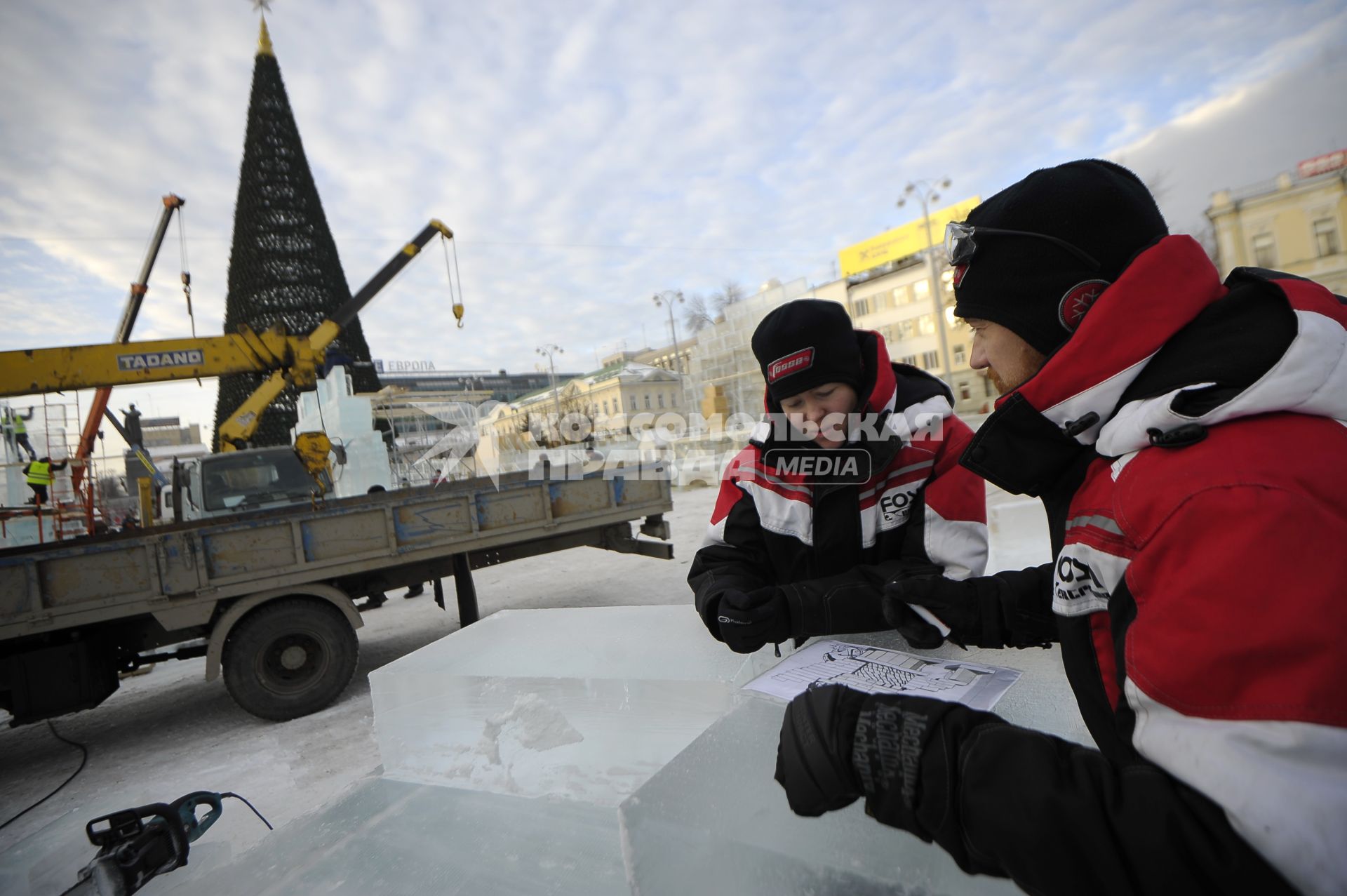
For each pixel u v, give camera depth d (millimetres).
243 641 3627
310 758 3170
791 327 1175
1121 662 529
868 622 1066
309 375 6539
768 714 757
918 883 631
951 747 534
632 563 7746
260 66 36281
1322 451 458
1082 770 481
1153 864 414
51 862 1325
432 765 1082
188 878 997
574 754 997
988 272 663
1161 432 521
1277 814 375
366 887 809
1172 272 559
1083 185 620
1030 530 2689
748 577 1262
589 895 729
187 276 11961
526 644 1217
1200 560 447
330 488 5117
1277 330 499
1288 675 400
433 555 4223
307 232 36781
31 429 11320
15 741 4121
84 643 3512
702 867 651
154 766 3326
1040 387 611
